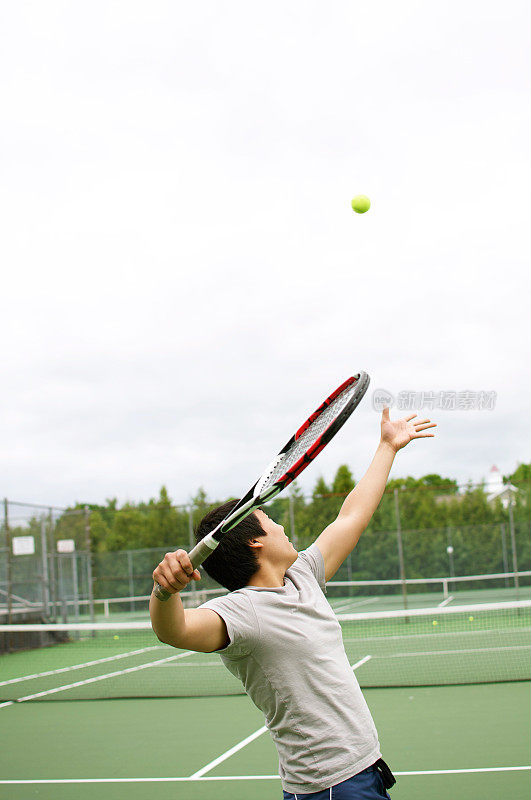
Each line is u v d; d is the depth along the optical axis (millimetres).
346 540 2848
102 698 10727
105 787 6273
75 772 6793
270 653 2365
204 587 20531
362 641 15758
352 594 22281
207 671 12977
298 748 2377
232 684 11508
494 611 19312
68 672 13633
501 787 5754
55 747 7812
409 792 5738
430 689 10148
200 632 2219
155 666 13945
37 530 18625
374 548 22312
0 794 6145
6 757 7457
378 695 9898
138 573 21406
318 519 20641
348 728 2369
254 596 2420
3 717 9547
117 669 13750
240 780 6336
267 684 2395
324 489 35281
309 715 2357
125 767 6910
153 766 6906
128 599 21359
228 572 2521
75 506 35906
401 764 6574
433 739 7395
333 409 2812
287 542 2588
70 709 9953
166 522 22031
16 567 18125
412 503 25281
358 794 2314
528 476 39406
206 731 8273
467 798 5527
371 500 2945
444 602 21000
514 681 10391
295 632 2387
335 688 2393
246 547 2502
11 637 16969
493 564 21656
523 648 13477
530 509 24922
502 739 7273
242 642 2342
